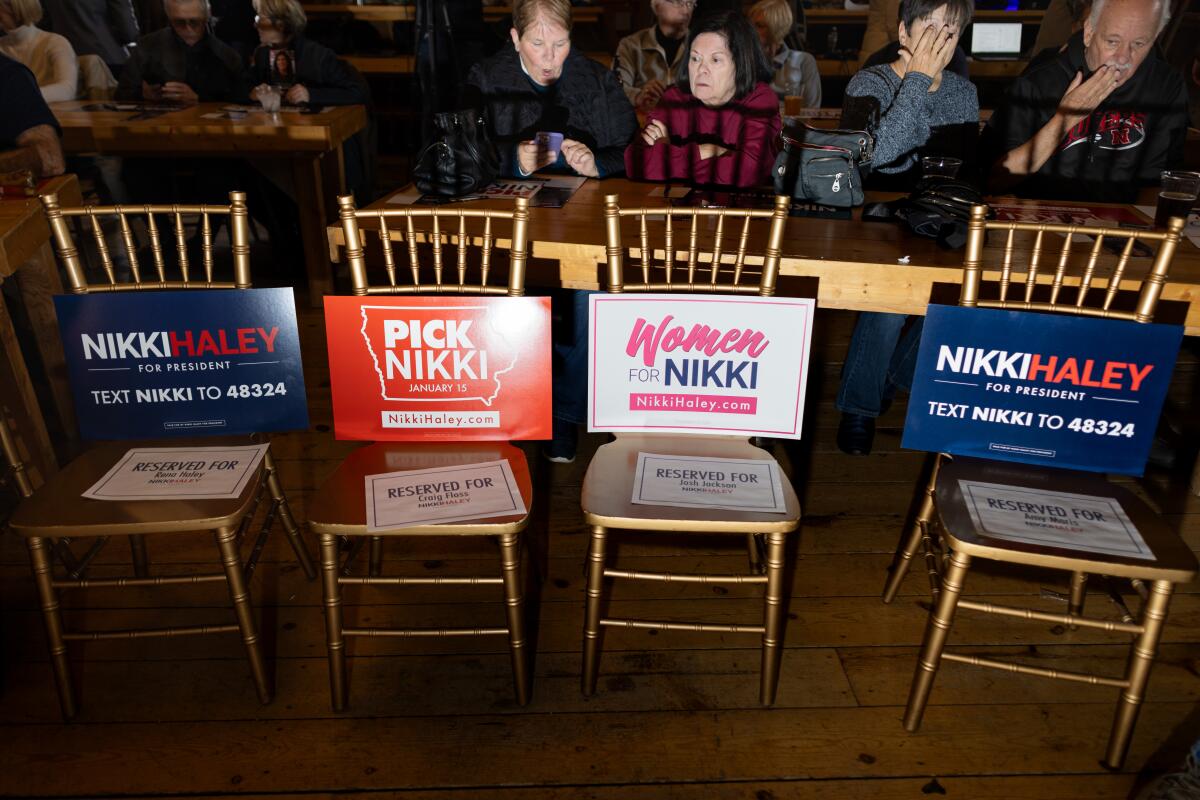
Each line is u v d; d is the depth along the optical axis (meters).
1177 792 1.39
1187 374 2.99
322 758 1.53
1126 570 1.38
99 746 1.55
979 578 2.03
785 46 3.64
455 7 4.00
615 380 1.68
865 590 1.98
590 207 2.16
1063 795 1.48
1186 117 2.38
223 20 4.51
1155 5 2.16
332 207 3.61
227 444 1.73
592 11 5.33
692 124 2.34
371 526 1.46
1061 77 2.37
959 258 1.83
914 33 2.20
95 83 3.90
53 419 2.49
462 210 1.62
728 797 1.47
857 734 1.60
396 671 1.73
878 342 2.34
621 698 1.67
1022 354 1.55
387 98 5.38
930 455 2.55
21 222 1.94
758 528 1.49
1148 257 1.84
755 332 1.63
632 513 1.50
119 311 1.59
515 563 1.53
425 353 1.65
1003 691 1.70
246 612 1.57
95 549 1.83
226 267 3.84
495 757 1.54
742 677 1.73
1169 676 1.75
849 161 2.10
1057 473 1.64
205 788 1.48
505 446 1.72
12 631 1.82
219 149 3.18
